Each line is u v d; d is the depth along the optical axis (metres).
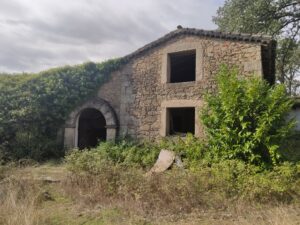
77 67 11.41
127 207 4.87
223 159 6.66
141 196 5.12
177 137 9.39
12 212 4.33
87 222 4.37
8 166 7.00
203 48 9.41
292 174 5.46
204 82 9.22
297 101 10.06
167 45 10.12
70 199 5.59
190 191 5.09
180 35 9.91
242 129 6.66
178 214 4.63
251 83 7.04
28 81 11.19
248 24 15.20
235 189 5.22
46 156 10.35
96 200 5.30
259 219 4.26
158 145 9.24
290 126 6.45
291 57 17.25
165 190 5.16
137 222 4.31
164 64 10.09
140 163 8.31
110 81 11.17
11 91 10.98
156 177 5.60
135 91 10.55
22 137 10.21
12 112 10.38
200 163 6.58
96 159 6.93
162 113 9.87
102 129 13.90
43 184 6.44
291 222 3.94
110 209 4.91
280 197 5.04
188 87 9.50
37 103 10.71
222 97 7.09
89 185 5.89
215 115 7.29
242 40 8.75
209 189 5.30
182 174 5.67
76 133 11.14
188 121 13.51
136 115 10.40
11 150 10.04
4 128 10.22
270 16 15.95
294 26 16.75
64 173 7.52
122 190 5.40
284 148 6.87
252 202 4.91
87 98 11.23
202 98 9.16
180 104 9.54
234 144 6.77
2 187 5.60
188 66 12.27
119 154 8.98
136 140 10.15
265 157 6.52
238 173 5.59
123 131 10.54
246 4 15.40
